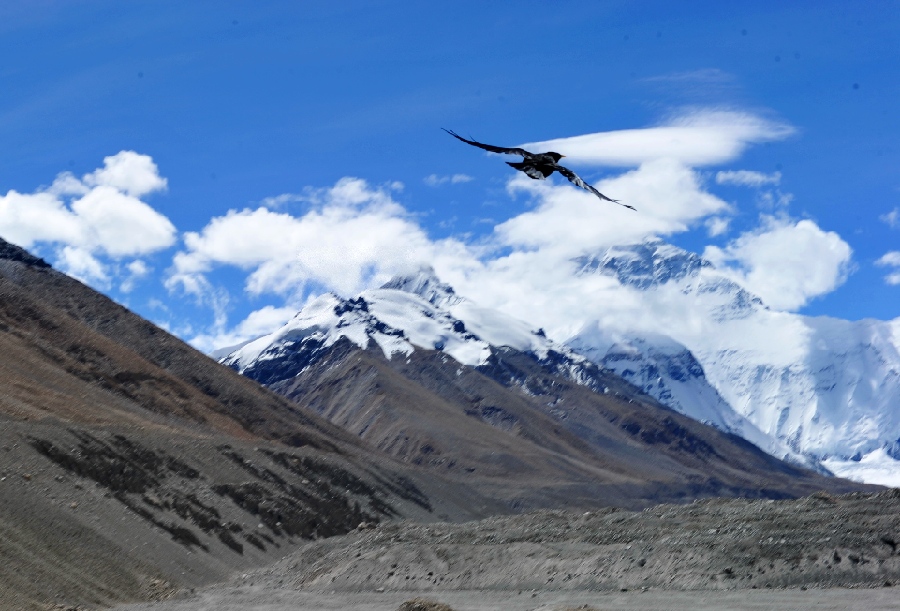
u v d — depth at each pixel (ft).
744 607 212.84
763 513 278.05
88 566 256.32
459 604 240.53
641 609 216.54
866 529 246.06
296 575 293.84
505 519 316.81
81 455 321.93
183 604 250.98
